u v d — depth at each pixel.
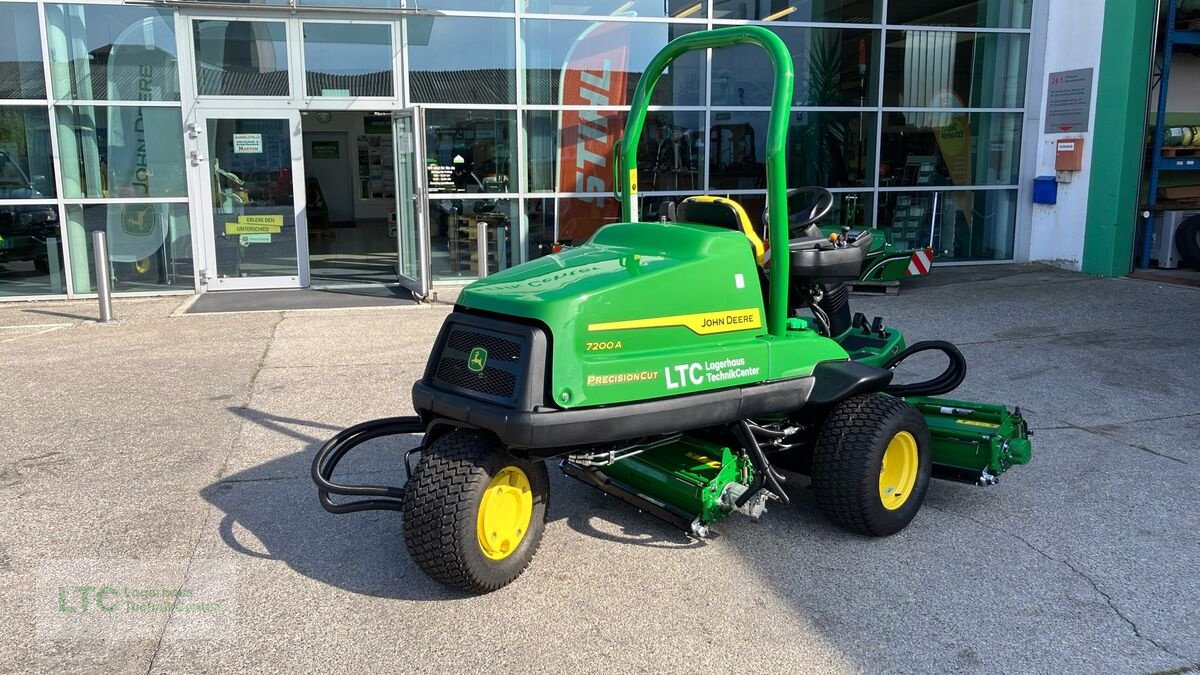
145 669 3.11
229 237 11.02
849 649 3.23
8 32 9.98
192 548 4.03
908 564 3.89
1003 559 3.94
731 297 3.85
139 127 10.54
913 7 12.48
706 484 3.81
